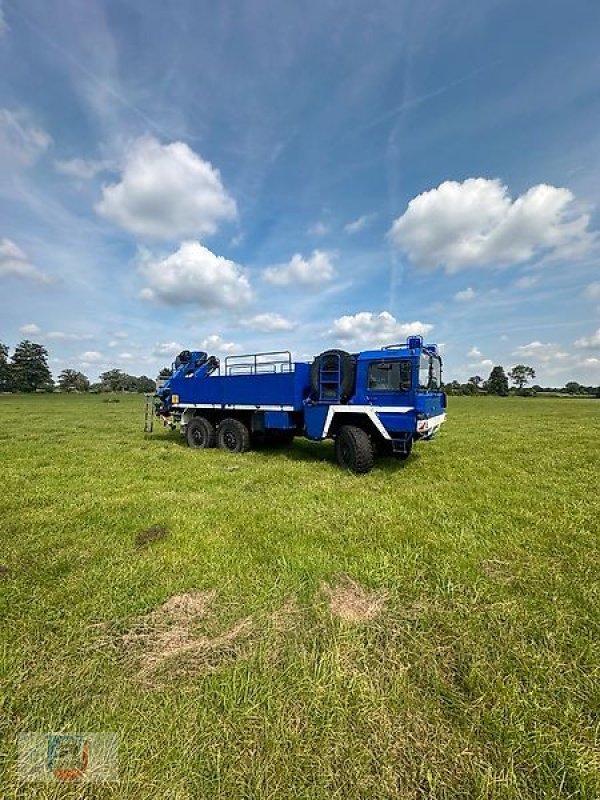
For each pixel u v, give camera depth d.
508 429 15.98
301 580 3.58
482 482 7.02
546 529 4.80
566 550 4.25
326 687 2.31
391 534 4.60
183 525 4.88
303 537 4.50
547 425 17.70
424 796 1.76
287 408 9.12
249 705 2.20
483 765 1.88
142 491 6.49
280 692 2.29
